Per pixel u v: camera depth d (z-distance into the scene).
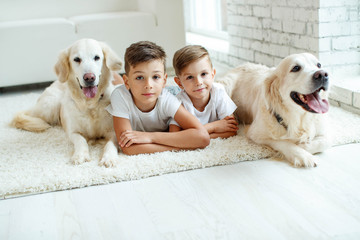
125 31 3.63
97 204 1.52
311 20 2.58
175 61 2.01
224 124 2.07
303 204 1.40
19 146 2.17
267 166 1.74
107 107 2.09
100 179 1.68
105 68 2.13
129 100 1.99
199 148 1.92
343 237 1.19
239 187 1.56
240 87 2.37
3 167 1.87
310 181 1.57
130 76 1.87
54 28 3.44
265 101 1.84
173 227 1.32
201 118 2.13
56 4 4.09
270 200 1.44
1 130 2.49
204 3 5.52
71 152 2.02
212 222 1.33
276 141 1.86
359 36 2.59
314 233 1.22
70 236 1.32
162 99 1.99
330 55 2.58
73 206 1.52
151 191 1.58
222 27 5.01
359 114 2.27
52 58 3.49
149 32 3.68
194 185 1.60
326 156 1.79
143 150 1.89
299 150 1.75
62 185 1.66
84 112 2.13
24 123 2.46
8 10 3.97
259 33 3.36
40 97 2.63
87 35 3.55
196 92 1.98
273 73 1.81
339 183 1.53
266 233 1.24
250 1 3.44
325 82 1.60
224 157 1.79
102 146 2.10
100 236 1.30
